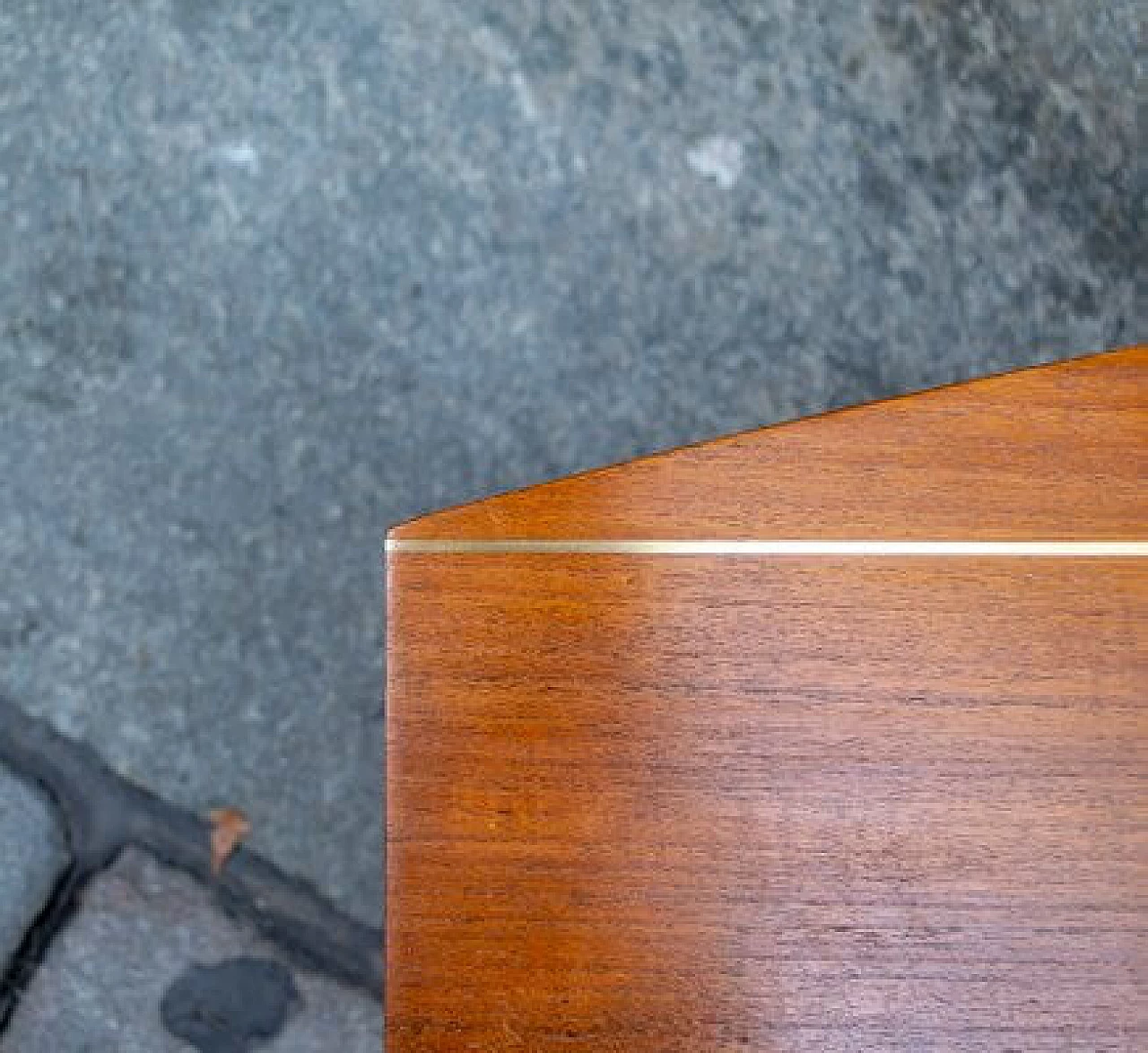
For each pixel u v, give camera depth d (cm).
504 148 109
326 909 107
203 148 109
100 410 109
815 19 111
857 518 76
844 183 110
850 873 75
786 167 110
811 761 75
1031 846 75
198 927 107
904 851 75
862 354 110
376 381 109
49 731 107
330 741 108
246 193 109
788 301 110
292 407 109
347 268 109
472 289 109
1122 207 111
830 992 75
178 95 109
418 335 109
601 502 76
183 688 108
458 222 109
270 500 108
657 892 75
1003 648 76
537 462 109
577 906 75
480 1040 75
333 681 108
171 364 109
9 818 107
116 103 109
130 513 108
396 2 110
